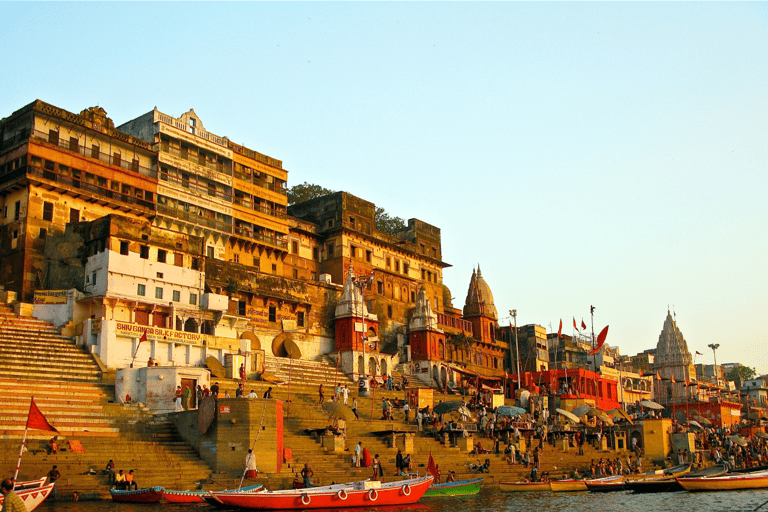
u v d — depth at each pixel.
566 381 75.69
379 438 44.69
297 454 39.53
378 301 73.06
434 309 83.00
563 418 65.25
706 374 131.12
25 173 50.81
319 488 32.28
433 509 32.94
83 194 53.22
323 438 41.78
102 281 48.34
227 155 65.88
